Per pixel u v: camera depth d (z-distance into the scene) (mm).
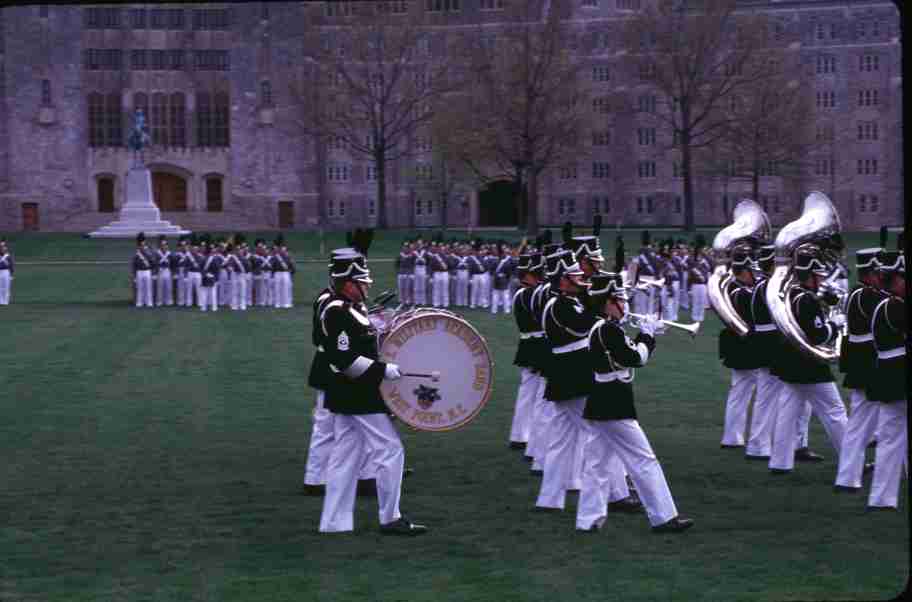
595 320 11312
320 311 11859
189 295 42406
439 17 108812
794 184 105750
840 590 9273
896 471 12016
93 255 75188
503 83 84875
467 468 14445
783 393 13961
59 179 110438
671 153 114188
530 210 84312
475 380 11688
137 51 110812
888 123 108875
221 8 111500
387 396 11562
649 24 88062
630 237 85188
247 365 24406
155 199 113375
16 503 12422
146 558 10344
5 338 30266
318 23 107875
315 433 12984
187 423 17469
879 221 109625
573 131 85438
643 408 18703
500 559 10336
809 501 12578
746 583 9508
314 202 114000
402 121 105062
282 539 11055
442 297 42688
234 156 112562
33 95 109625
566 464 12148
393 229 97000
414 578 9711
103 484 13375
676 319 38094
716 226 109875
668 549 10648
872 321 11945
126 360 25359
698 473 14070
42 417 17984
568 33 108562
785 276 13852
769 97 89375
